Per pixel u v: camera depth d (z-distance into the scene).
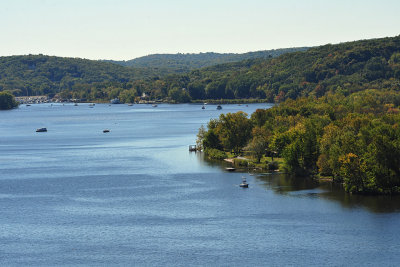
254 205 189.75
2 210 188.75
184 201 197.62
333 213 177.88
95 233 163.62
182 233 162.50
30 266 140.50
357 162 199.75
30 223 173.88
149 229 166.38
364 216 174.25
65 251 150.00
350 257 143.62
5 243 156.12
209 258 144.00
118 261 143.12
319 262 140.88
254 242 154.50
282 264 139.88
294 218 174.25
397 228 163.12
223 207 188.38
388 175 195.88
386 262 140.62
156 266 139.75
